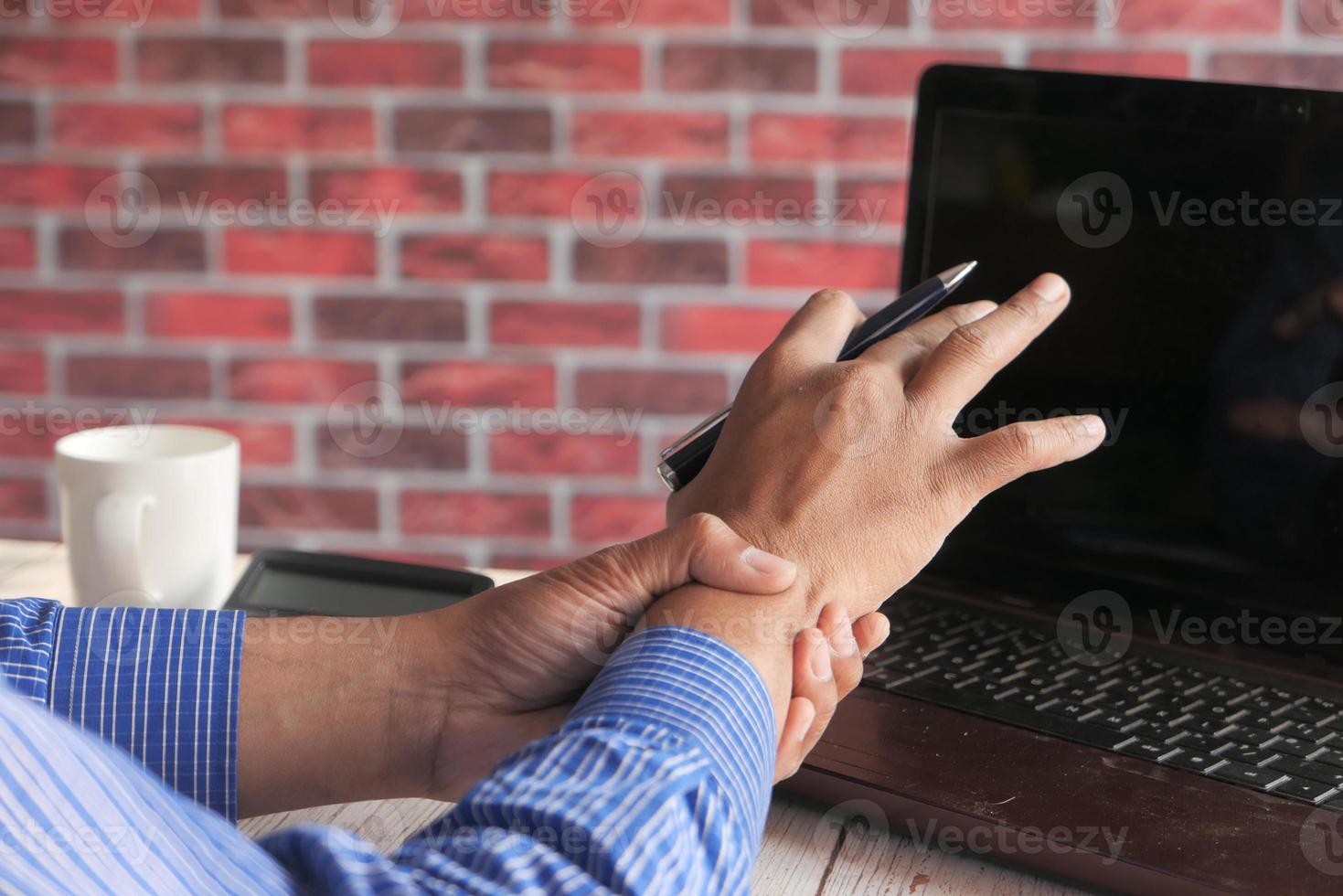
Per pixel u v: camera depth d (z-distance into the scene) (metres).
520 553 1.64
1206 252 0.72
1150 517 0.75
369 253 1.57
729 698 0.44
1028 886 0.54
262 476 1.63
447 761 0.56
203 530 0.81
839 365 0.56
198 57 1.53
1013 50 1.48
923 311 0.62
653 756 0.40
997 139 0.78
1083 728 0.62
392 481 1.63
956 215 0.80
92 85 1.54
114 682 0.54
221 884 0.35
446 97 1.52
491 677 0.55
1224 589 0.72
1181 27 1.46
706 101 1.51
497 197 1.55
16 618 0.55
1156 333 0.74
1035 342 0.77
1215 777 0.58
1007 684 0.67
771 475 0.54
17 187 1.56
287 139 1.54
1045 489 0.78
